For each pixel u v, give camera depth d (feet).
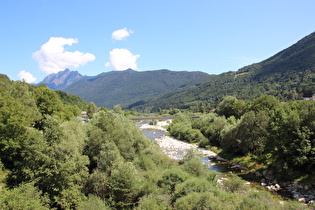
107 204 76.64
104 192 81.20
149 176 95.50
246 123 147.64
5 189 69.31
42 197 67.41
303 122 102.99
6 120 84.02
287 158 103.91
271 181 106.01
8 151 82.17
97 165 100.32
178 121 331.98
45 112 161.99
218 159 161.68
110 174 86.02
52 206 71.00
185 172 93.40
